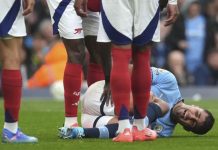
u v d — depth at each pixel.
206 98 39.06
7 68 16.45
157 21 16.91
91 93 18.86
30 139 16.73
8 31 16.28
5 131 16.58
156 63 39.75
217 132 19.95
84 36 19.80
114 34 16.55
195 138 18.31
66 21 18.56
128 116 16.88
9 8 16.27
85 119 18.83
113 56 16.73
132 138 16.91
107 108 18.59
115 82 16.66
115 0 16.45
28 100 36.19
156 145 16.45
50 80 39.25
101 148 15.88
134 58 17.06
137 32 16.69
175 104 18.89
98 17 19.72
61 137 17.88
